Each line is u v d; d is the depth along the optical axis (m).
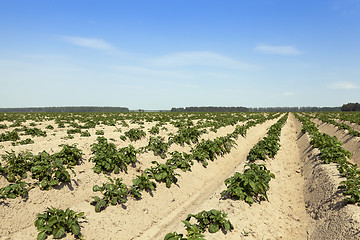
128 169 10.38
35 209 7.01
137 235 6.86
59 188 8.00
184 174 10.91
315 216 7.74
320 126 33.53
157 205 8.40
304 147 17.73
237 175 8.38
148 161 11.70
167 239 5.50
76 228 5.97
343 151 12.12
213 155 14.29
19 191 7.13
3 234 5.96
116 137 17.09
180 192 9.66
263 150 13.35
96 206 7.19
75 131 19.72
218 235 6.17
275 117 52.69
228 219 6.87
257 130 28.78
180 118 37.47
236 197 8.27
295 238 6.93
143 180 8.72
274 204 8.68
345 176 8.64
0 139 15.47
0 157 9.44
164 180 9.78
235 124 31.53
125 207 7.68
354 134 17.66
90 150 11.93
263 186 8.38
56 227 5.98
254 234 6.50
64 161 9.59
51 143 12.77
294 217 8.17
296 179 12.02
